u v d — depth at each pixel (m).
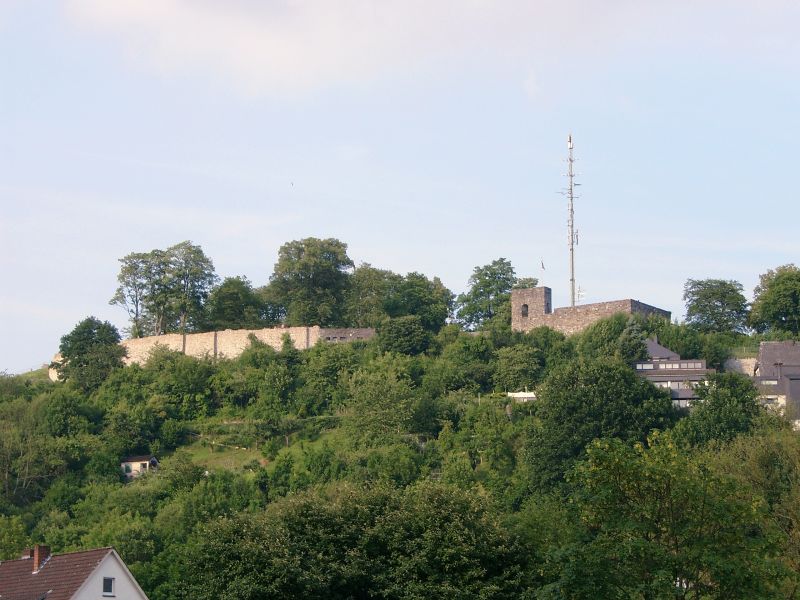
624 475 70.25
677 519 69.62
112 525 116.88
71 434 150.00
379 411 140.38
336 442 141.75
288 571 74.31
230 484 129.88
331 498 92.62
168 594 90.31
